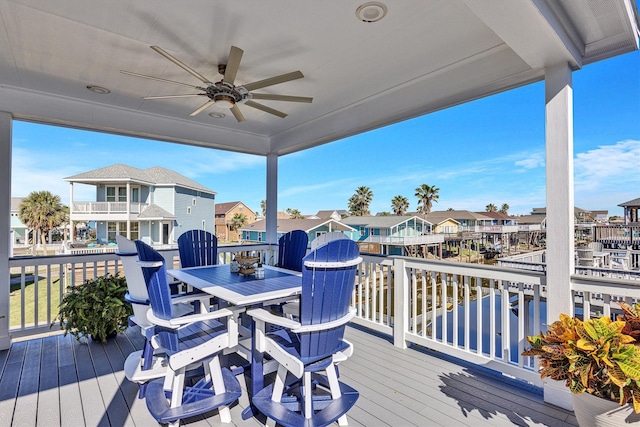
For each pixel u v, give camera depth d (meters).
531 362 2.58
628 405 1.46
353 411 2.07
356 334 3.56
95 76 2.95
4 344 3.09
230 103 2.78
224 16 2.08
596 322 1.56
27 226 17.16
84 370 2.65
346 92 3.36
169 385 2.02
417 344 3.21
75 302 3.13
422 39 2.35
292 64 2.73
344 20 2.12
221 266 3.28
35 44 2.40
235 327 2.02
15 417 2.01
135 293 2.33
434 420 1.98
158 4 1.95
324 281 1.74
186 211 15.05
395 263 3.24
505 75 2.47
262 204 32.75
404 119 3.49
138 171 14.19
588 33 1.95
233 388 2.09
